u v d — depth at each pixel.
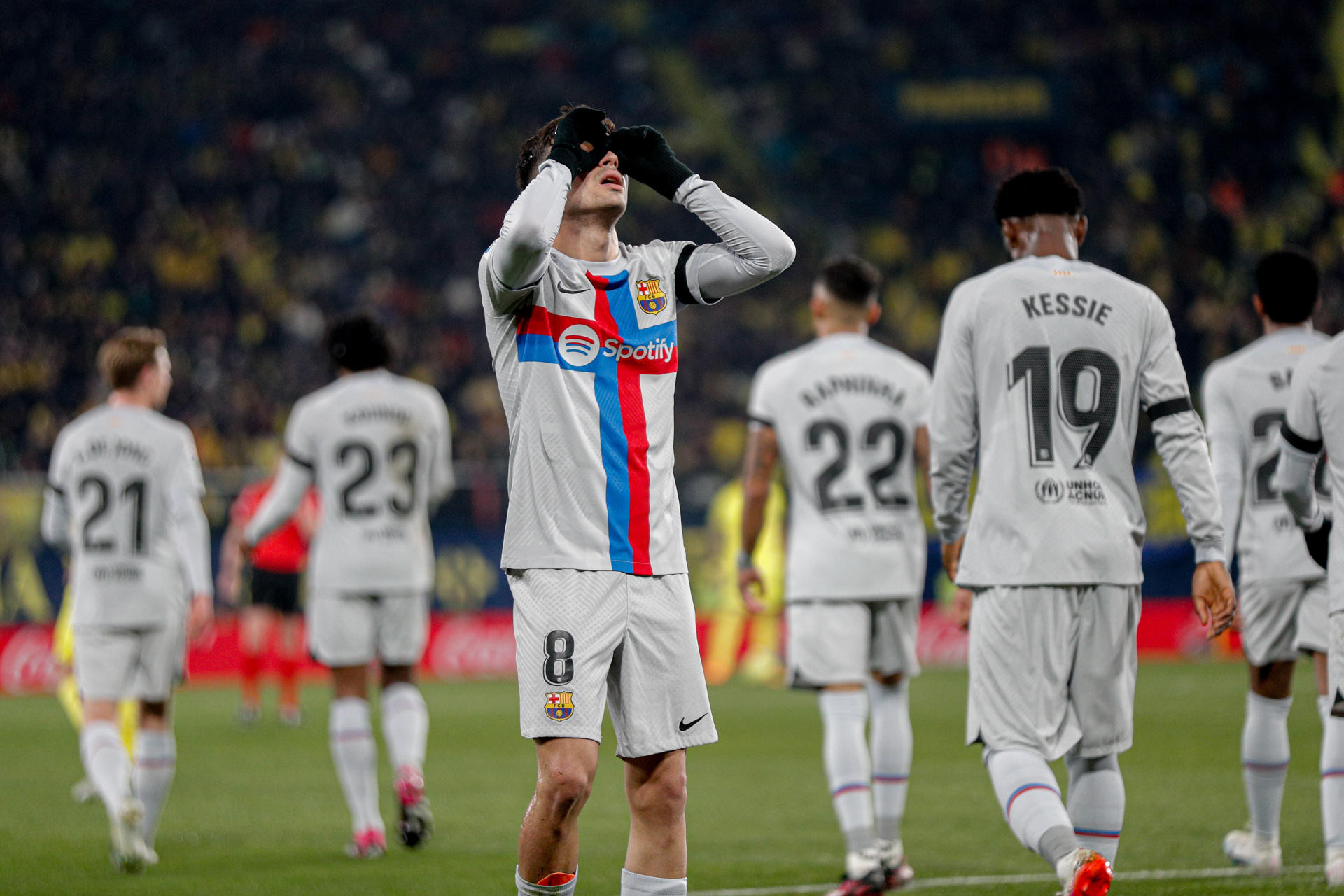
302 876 20.55
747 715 44.25
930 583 62.22
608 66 113.06
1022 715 14.40
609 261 13.26
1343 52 105.62
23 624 56.88
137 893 19.28
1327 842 17.92
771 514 55.47
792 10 117.69
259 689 43.56
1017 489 14.65
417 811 22.25
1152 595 61.28
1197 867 19.91
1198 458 14.68
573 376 12.87
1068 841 13.23
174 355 84.50
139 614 22.22
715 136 109.25
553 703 12.45
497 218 99.12
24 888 19.67
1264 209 97.31
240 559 46.28
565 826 12.58
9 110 99.38
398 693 23.62
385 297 92.69
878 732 20.75
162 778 22.53
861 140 109.25
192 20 108.25
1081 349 14.83
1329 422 16.20
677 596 13.19
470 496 62.09
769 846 23.00
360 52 109.88
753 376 89.38
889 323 95.31
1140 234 94.19
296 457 24.02
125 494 22.27
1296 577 19.66
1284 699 19.89
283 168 100.00
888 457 21.17
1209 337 87.94
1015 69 108.06
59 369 81.81
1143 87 106.19
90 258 90.75
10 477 58.88
